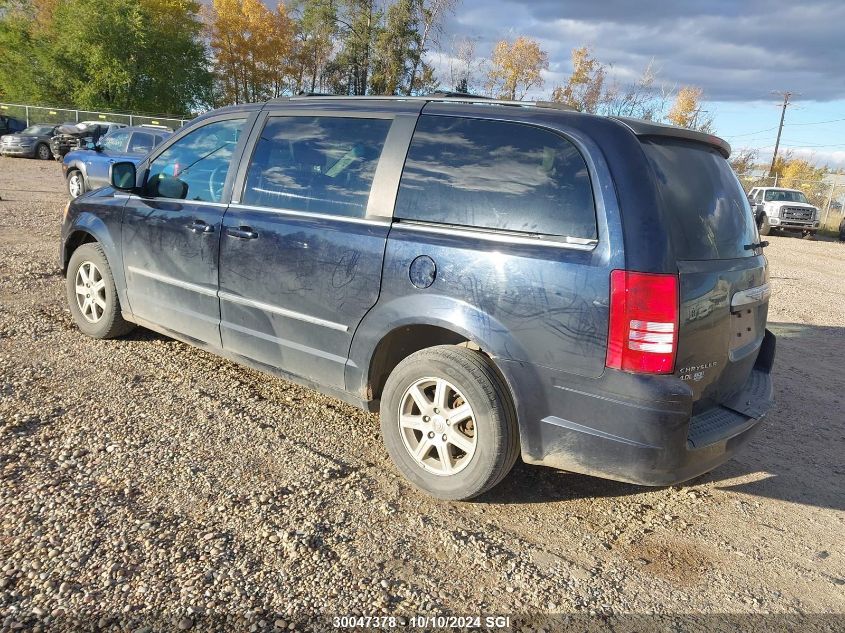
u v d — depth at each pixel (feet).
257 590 8.45
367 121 12.19
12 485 10.30
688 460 9.56
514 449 10.37
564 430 9.78
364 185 11.84
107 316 16.80
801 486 12.78
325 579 8.78
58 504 9.90
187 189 14.92
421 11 149.28
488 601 8.67
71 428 12.34
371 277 11.34
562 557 9.82
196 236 14.26
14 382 14.11
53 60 130.31
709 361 10.09
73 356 16.01
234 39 171.73
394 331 11.27
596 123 9.96
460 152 10.91
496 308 9.99
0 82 135.13
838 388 19.03
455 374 10.36
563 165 9.89
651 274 9.05
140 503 10.13
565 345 9.52
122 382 14.73
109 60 131.75
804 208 82.94
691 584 9.45
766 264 12.10
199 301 14.44
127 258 15.99
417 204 11.12
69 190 49.65
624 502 11.66
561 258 9.55
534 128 10.33
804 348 23.67
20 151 90.74
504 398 10.21
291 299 12.60
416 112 11.64
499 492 11.57
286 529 9.77
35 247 28.73
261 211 13.26
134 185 15.66
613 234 9.26
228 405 13.99
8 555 8.72
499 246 10.09
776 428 15.70
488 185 10.48
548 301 9.59
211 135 14.89
